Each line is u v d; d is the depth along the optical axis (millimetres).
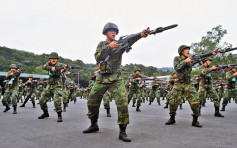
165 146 2996
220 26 39594
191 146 3002
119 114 3469
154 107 10867
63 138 3525
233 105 12250
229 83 8398
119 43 3434
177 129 4367
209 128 4504
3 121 5512
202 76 6859
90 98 3902
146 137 3594
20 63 65938
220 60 34281
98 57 3592
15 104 7422
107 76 3701
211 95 6801
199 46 36500
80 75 56344
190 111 8477
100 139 3447
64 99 8570
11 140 3395
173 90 5059
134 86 8664
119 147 2943
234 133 3951
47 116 6250
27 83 10203
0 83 39938
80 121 5539
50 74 5727
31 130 4242
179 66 4734
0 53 66812
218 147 2953
